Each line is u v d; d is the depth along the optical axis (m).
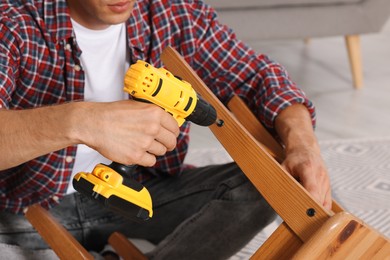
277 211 0.85
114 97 1.16
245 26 2.63
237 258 1.49
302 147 1.05
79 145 1.15
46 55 1.08
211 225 1.07
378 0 2.67
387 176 1.95
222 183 1.08
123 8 0.96
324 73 2.97
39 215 1.06
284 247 0.84
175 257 1.12
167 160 1.26
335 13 2.68
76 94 1.12
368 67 3.06
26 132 0.83
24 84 1.08
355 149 2.14
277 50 3.31
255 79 1.22
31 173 1.13
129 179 0.82
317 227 0.81
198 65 1.25
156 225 1.26
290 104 1.14
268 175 0.87
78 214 1.23
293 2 2.63
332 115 2.46
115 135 0.79
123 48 1.15
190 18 1.23
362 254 0.79
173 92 0.79
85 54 1.11
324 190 0.98
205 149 2.14
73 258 0.98
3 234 1.17
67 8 1.07
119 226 1.27
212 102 0.95
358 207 1.76
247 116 1.16
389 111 2.52
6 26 1.03
